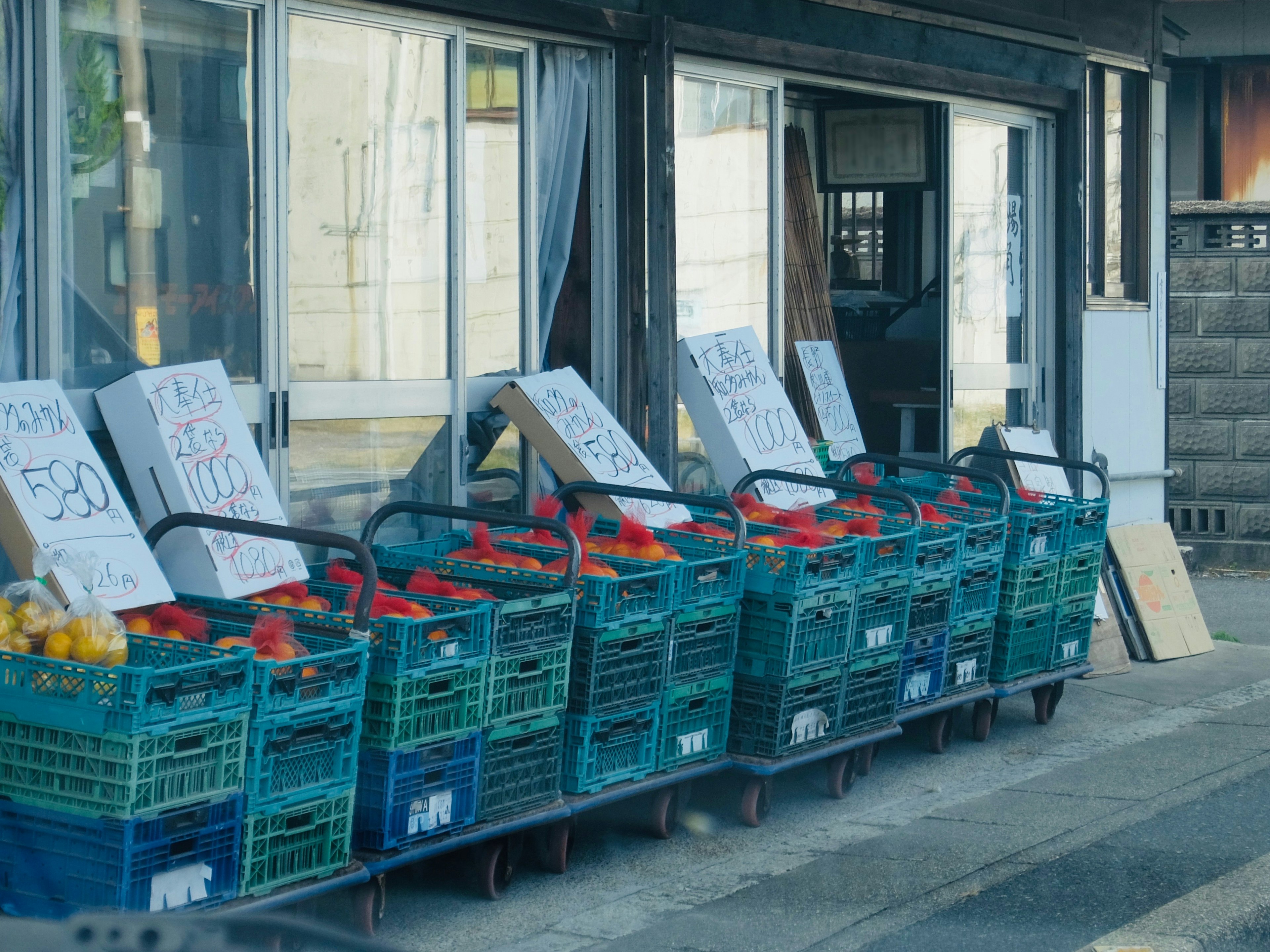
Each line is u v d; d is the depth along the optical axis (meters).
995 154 9.57
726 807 6.30
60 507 4.52
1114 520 10.39
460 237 6.41
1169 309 11.00
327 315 5.95
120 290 5.25
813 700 6.14
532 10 6.45
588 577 5.24
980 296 9.48
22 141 4.96
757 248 7.93
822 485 6.75
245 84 5.61
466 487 6.49
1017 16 9.31
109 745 3.79
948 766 7.07
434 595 5.03
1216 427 13.29
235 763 4.07
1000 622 7.55
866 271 10.45
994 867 5.50
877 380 10.35
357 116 6.00
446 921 4.98
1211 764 7.03
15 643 4.01
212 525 4.71
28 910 3.94
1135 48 10.56
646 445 7.08
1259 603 11.73
